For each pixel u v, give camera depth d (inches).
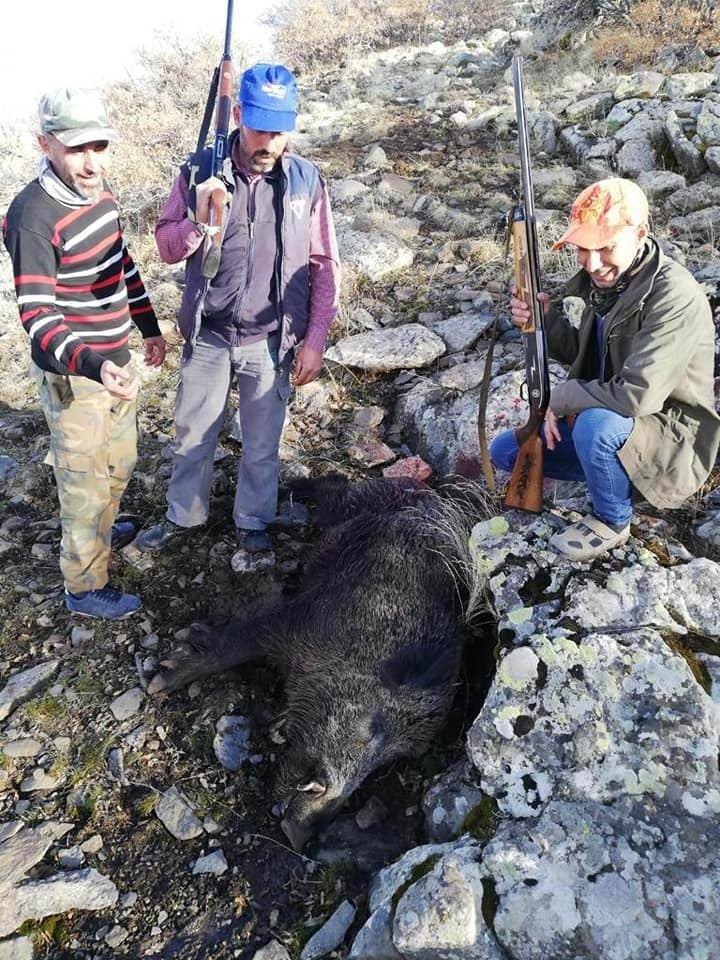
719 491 169.6
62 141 124.3
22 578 181.2
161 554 185.0
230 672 163.6
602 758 121.3
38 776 144.4
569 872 110.6
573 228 121.6
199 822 138.6
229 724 152.7
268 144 139.9
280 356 163.0
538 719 126.1
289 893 130.3
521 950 106.5
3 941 123.9
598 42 426.6
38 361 135.9
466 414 203.9
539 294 139.4
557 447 151.5
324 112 442.9
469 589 162.2
